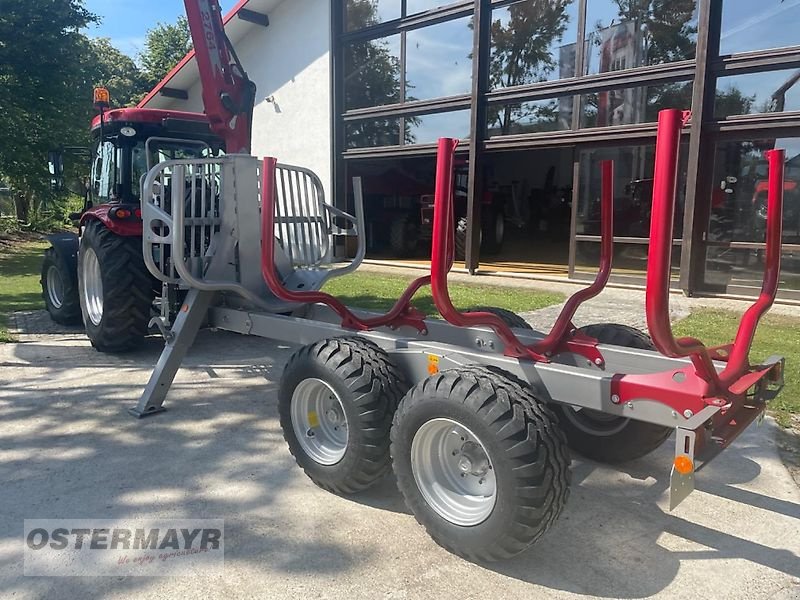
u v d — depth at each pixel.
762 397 2.77
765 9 8.10
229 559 2.59
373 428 2.89
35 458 3.53
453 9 11.20
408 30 11.99
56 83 14.37
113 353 5.77
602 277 3.49
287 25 13.77
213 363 5.51
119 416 4.19
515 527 2.38
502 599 2.35
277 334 3.91
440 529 2.62
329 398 3.21
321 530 2.82
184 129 6.11
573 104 9.94
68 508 2.99
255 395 4.65
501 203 14.22
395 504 3.07
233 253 4.41
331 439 3.21
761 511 3.02
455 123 11.49
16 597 2.35
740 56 8.27
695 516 2.97
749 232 8.51
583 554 2.65
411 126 12.27
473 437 2.50
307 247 4.84
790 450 3.69
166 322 4.53
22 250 16.84
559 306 7.90
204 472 3.38
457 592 2.39
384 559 2.60
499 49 10.76
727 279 8.73
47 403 4.42
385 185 14.12
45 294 7.07
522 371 2.80
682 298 8.59
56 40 14.11
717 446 2.33
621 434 3.45
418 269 11.96
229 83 5.39
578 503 3.10
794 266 8.24
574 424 3.61
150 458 3.55
